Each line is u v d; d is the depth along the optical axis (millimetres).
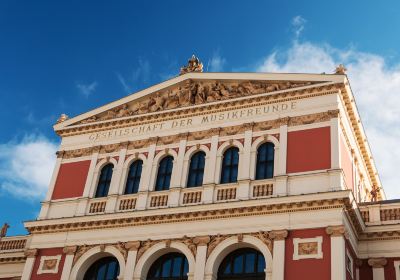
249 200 32844
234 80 39219
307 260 30453
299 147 34562
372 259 33031
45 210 38969
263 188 33906
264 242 31875
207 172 36094
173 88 41062
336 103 35219
